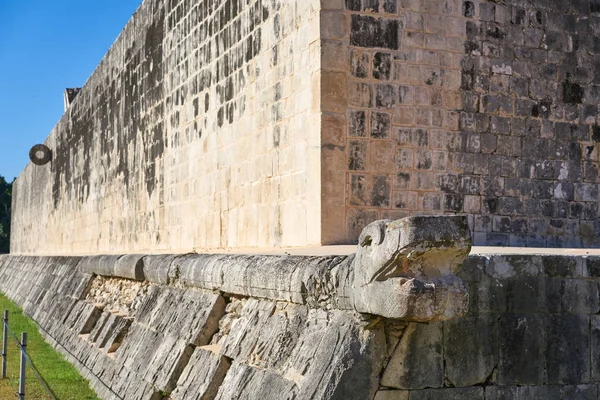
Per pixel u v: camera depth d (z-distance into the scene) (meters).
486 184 12.44
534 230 12.76
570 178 13.07
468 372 6.10
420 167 11.99
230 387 7.24
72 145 33.56
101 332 13.02
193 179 17.38
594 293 6.51
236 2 14.93
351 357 5.89
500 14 12.66
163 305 10.53
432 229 5.36
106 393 10.80
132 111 22.73
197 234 17.11
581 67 13.21
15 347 16.47
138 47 22.20
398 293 5.37
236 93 14.91
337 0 11.63
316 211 11.52
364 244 5.78
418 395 5.97
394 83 11.88
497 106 12.57
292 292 6.96
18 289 29.17
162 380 8.80
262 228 13.70
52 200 39.22
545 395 6.28
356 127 11.64
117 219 24.58
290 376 6.42
